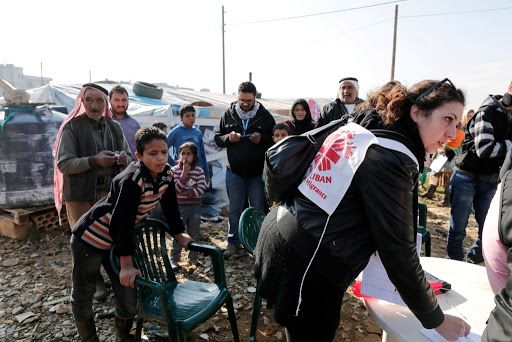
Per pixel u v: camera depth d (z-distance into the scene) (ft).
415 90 4.49
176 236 8.00
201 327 8.95
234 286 11.10
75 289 7.39
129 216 6.55
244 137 12.60
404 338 4.82
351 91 14.64
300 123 15.76
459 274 6.72
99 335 8.59
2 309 9.61
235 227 13.14
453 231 11.49
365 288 5.41
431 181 23.31
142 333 8.65
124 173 6.90
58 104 20.24
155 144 6.64
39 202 13.91
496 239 4.43
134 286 6.48
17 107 13.74
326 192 4.49
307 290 4.69
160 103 22.39
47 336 8.57
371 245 4.61
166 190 7.57
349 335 8.90
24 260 12.41
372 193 4.15
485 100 10.45
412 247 4.27
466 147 10.85
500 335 3.44
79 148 9.64
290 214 4.86
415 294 4.38
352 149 4.39
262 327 9.13
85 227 7.05
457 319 4.73
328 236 4.50
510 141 10.03
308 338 4.95
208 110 19.75
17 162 13.37
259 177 12.99
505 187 3.97
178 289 7.70
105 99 9.80
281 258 4.80
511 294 3.52
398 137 4.36
